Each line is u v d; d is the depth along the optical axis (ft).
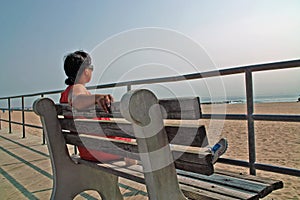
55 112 5.13
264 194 3.47
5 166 10.69
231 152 11.74
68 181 5.25
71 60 5.08
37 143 16.29
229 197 3.21
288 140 14.47
